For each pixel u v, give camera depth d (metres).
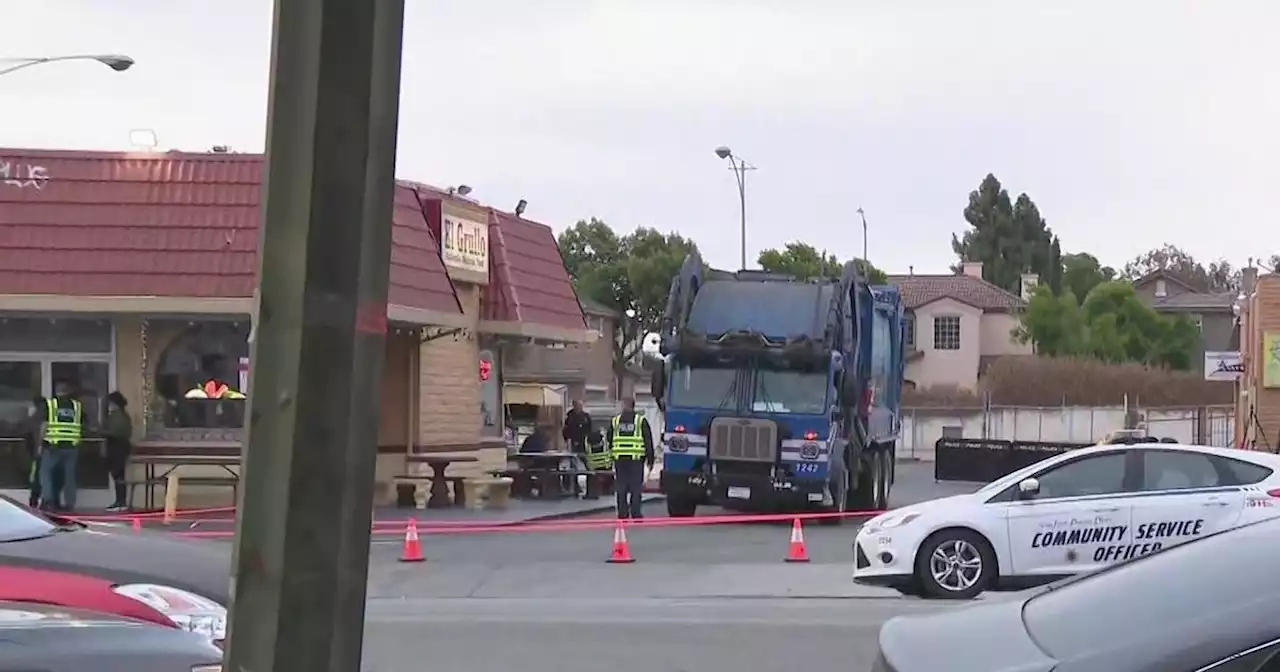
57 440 19.89
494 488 24.00
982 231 106.75
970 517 13.17
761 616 11.95
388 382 24.22
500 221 27.42
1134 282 94.00
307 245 2.28
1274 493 12.81
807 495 20.95
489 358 27.44
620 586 14.20
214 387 21.61
